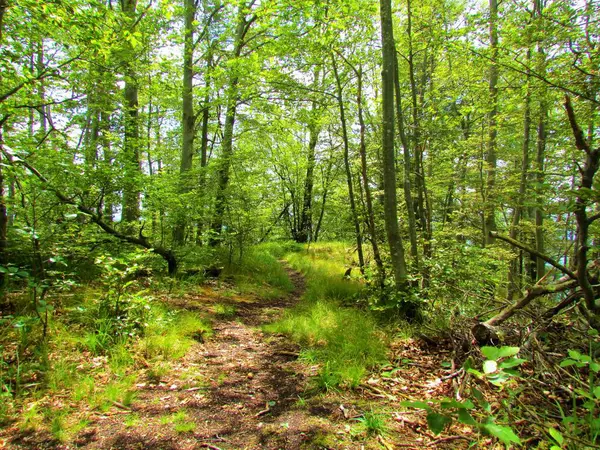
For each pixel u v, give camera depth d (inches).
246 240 370.9
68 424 90.8
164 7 205.3
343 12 218.4
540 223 315.6
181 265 271.9
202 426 94.9
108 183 209.0
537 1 251.6
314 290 280.1
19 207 175.8
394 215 198.2
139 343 140.6
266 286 306.5
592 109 165.6
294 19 243.0
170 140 546.6
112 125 324.5
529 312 135.0
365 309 209.3
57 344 125.0
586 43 170.2
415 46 261.9
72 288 178.9
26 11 163.6
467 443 84.4
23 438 84.0
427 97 332.8
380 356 141.6
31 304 145.0
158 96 373.4
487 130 353.7
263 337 176.7
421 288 202.1
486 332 129.8
